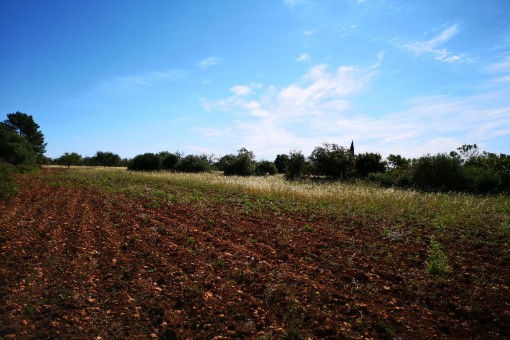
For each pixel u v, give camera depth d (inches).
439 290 244.7
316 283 261.0
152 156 1619.1
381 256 324.8
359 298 236.7
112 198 660.7
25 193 714.2
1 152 1521.9
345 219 481.7
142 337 186.9
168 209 555.5
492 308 215.6
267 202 634.2
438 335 190.9
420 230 413.4
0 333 185.0
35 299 224.4
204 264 295.4
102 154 2468.0
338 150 1267.2
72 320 199.6
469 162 930.7
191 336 188.9
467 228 411.8
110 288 246.4
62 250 327.0
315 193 699.4
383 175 1049.5
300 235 403.2
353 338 185.9
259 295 238.5
